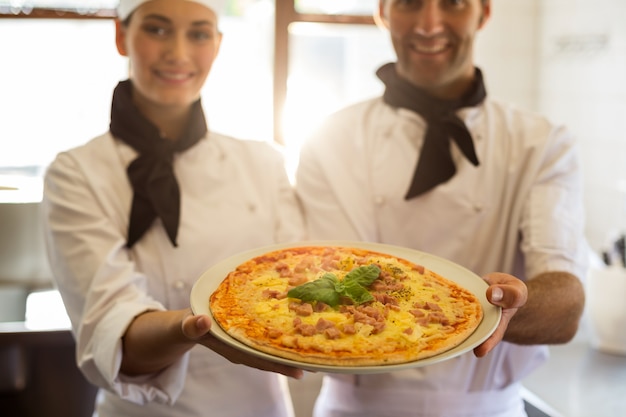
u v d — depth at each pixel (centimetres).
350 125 175
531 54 299
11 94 289
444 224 160
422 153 160
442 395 155
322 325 103
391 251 133
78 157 152
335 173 169
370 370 93
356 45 303
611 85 254
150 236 150
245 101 291
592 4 261
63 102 292
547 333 137
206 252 153
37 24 281
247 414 156
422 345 99
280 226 164
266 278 121
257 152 170
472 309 110
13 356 216
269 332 102
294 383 261
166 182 152
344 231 164
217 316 106
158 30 147
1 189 261
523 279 165
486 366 156
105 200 148
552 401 180
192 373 150
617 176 255
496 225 161
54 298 242
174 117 161
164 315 122
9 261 253
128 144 155
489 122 165
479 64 296
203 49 151
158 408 150
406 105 165
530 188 158
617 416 170
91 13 272
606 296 211
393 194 163
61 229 145
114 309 130
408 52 156
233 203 161
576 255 149
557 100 288
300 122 297
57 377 227
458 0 150
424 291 117
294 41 297
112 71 290
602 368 203
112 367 122
